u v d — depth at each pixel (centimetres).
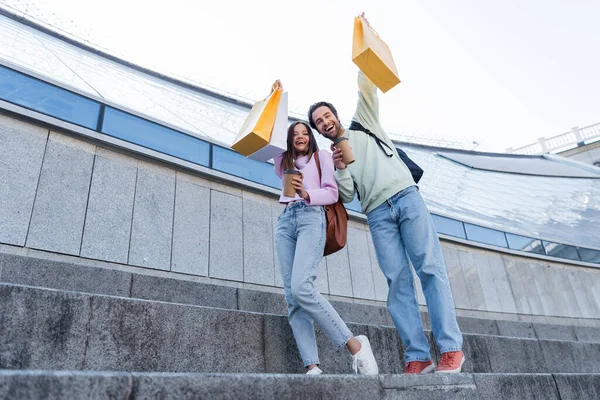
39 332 194
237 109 1052
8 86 395
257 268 473
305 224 255
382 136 299
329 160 267
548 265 800
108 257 375
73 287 302
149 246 405
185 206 453
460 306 640
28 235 338
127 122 457
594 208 1205
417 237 267
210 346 242
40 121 381
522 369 397
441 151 1777
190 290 353
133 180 426
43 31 938
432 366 256
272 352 265
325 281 517
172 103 802
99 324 212
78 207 376
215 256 447
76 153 398
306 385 167
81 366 200
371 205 284
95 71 774
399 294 269
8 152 356
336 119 273
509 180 1420
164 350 226
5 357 182
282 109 234
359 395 180
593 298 811
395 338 328
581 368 452
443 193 1023
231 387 148
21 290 196
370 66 233
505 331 566
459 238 715
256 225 499
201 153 503
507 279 725
